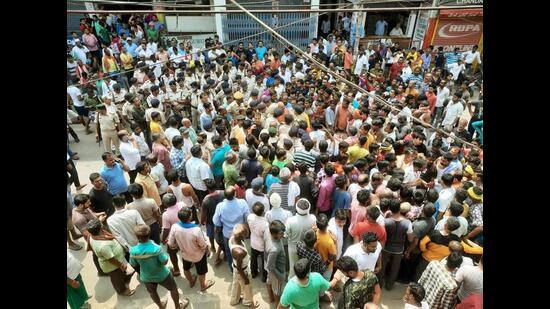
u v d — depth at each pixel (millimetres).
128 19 15766
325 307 4848
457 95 9586
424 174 6086
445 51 15289
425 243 4570
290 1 15258
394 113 8633
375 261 4156
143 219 5000
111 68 12086
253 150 5906
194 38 15953
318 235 4398
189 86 10531
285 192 5207
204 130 8258
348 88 10250
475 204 5148
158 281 4309
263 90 10711
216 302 4977
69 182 7027
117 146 8281
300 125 7520
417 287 3480
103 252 4469
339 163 6004
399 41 16328
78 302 4543
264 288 5211
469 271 3758
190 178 6094
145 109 9102
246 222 5027
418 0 15133
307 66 12648
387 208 4703
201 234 4637
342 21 16234
